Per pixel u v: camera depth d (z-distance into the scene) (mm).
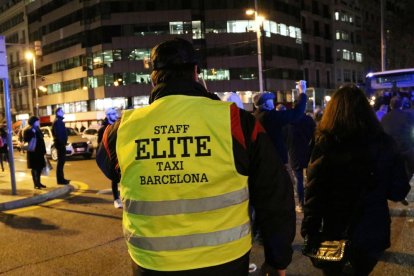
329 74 72500
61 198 9953
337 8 74062
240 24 57750
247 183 1965
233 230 1888
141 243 1888
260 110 5695
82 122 62406
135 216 1923
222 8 57344
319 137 3141
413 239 5660
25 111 77688
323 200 3111
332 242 3051
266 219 1939
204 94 2068
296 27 64875
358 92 3092
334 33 73312
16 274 5074
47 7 69125
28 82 76062
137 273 1924
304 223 3193
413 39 48781
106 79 58250
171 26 57094
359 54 78812
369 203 3006
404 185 3072
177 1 56969
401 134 6137
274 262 1950
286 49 62812
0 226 7391
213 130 1900
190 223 1856
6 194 9867
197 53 2133
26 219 7840
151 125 1951
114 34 57750
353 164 2975
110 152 2098
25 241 6422
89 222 7422
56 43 67438
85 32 60469
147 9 57281
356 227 3010
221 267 1860
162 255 1846
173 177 1877
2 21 84812
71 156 22312
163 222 1858
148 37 57312
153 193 1882
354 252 3039
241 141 1904
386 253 5184
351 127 2990
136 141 1955
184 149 1890
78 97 63062
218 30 57469
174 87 2014
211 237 1854
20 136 17281
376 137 3027
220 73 57375
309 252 3109
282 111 5492
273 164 1932
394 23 49156
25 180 12438
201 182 1869
